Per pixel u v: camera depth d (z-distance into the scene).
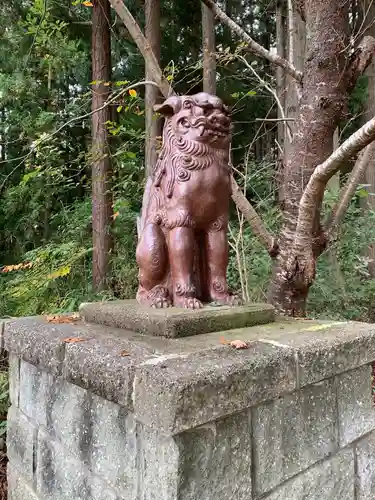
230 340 1.44
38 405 1.73
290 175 2.63
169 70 3.62
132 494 1.23
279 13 5.12
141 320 1.57
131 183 4.84
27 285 4.31
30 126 6.29
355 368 1.66
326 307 3.55
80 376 1.35
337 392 1.60
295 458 1.42
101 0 4.94
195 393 1.08
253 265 3.57
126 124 5.03
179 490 1.09
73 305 4.08
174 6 6.16
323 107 2.51
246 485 1.25
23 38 5.85
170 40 6.31
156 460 1.14
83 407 1.44
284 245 2.60
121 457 1.27
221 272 1.79
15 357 1.94
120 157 4.63
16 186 6.76
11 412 1.97
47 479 1.64
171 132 1.75
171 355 1.25
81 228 5.58
